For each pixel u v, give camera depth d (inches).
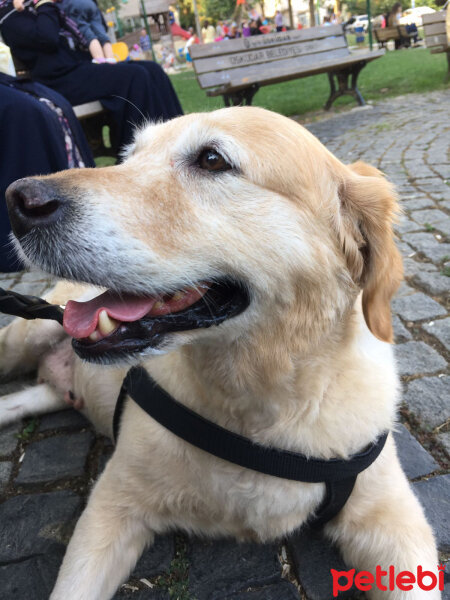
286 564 12.5
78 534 12.1
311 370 11.5
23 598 11.8
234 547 12.9
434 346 19.6
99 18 38.5
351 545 12.4
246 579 12.0
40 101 28.6
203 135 11.3
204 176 11.2
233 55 59.1
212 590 11.8
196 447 11.9
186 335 11.0
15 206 10.5
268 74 55.4
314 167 11.8
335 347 11.9
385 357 13.3
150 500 12.5
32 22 34.2
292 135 11.7
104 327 10.4
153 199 11.1
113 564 11.8
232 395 11.7
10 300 11.9
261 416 11.7
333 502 11.9
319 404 11.6
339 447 11.6
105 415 16.1
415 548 11.4
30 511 14.0
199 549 12.9
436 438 15.5
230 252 10.9
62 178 10.9
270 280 11.0
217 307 11.4
